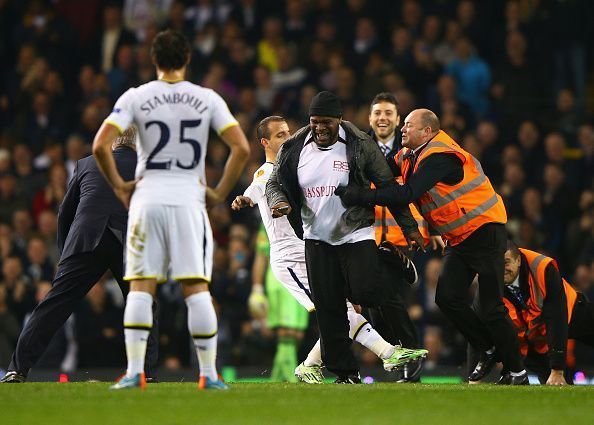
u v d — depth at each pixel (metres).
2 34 67.94
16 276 50.38
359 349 47.78
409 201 27.00
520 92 60.38
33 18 67.56
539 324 30.48
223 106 22.27
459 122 56.16
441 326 47.03
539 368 31.97
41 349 28.81
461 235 28.31
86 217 28.94
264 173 32.12
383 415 19.27
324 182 27.39
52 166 58.78
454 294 28.66
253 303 46.41
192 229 21.78
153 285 22.12
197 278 21.91
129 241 21.91
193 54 63.31
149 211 21.64
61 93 64.00
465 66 60.25
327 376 42.28
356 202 27.09
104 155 21.58
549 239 53.66
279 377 43.97
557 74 62.38
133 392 21.66
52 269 52.50
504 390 24.58
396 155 29.58
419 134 28.19
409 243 27.94
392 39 62.91
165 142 21.81
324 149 27.50
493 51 62.94
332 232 27.48
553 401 21.89
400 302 31.42
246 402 20.59
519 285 30.20
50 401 20.64
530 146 57.19
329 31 62.97
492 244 28.22
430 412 19.80
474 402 21.47
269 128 32.34
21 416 18.70
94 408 19.58
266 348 48.72
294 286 31.83
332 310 28.00
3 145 60.38
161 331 48.12
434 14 63.41
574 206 54.56
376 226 31.73
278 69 62.22
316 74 61.34
